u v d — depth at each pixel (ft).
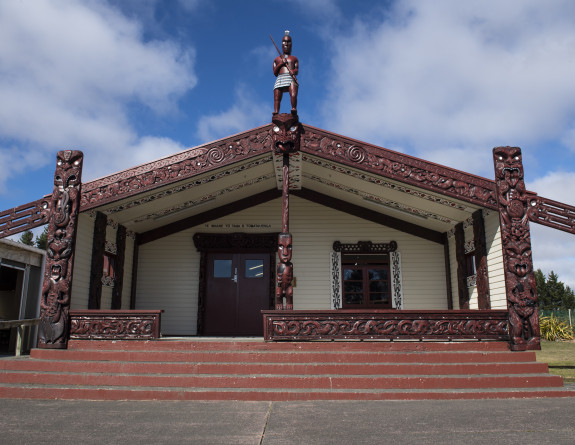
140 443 12.57
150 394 19.69
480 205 27.71
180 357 23.18
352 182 35.58
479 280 31.96
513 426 14.55
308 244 41.39
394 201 36.88
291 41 29.40
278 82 28.68
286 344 23.84
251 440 12.90
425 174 28.32
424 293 40.16
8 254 32.22
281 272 25.86
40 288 35.70
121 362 22.58
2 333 38.93
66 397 19.89
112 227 35.47
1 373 21.63
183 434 13.61
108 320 25.11
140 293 40.55
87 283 31.07
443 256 40.78
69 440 12.87
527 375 21.89
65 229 26.55
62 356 23.86
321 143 28.73
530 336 24.67
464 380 21.17
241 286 41.11
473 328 24.73
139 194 29.01
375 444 12.46
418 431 13.91
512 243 26.17
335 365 21.95
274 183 40.75
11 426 14.64
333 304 40.19
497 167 27.50
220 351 23.53
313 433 13.70
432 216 37.40
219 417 16.01
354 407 17.87
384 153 28.71
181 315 40.22
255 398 19.54
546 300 157.89
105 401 19.30
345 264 41.37
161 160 28.78
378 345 23.98
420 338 24.30
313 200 42.09
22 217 27.09
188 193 35.22
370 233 41.50
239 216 41.93
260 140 28.94
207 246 41.06
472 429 14.15
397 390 20.35
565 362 33.63
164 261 41.16
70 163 27.66
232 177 34.99
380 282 40.93
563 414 16.42
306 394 19.66
